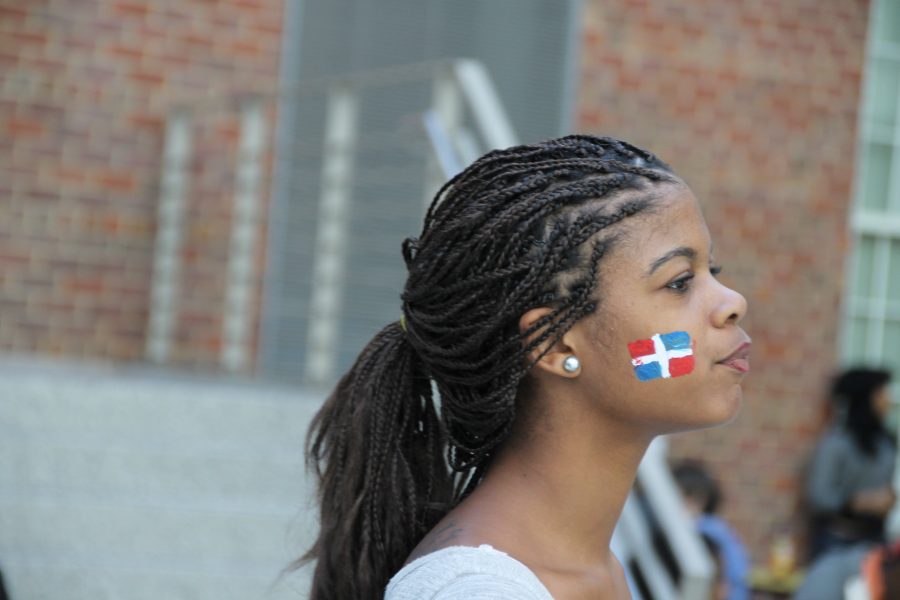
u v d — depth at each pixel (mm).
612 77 15039
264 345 13266
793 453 15625
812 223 15789
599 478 2982
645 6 15156
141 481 9336
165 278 12977
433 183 9992
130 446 9539
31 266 12852
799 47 15727
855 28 15945
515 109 14703
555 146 3062
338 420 3418
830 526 13539
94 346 12984
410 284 3129
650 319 2873
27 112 12891
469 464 3180
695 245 2924
